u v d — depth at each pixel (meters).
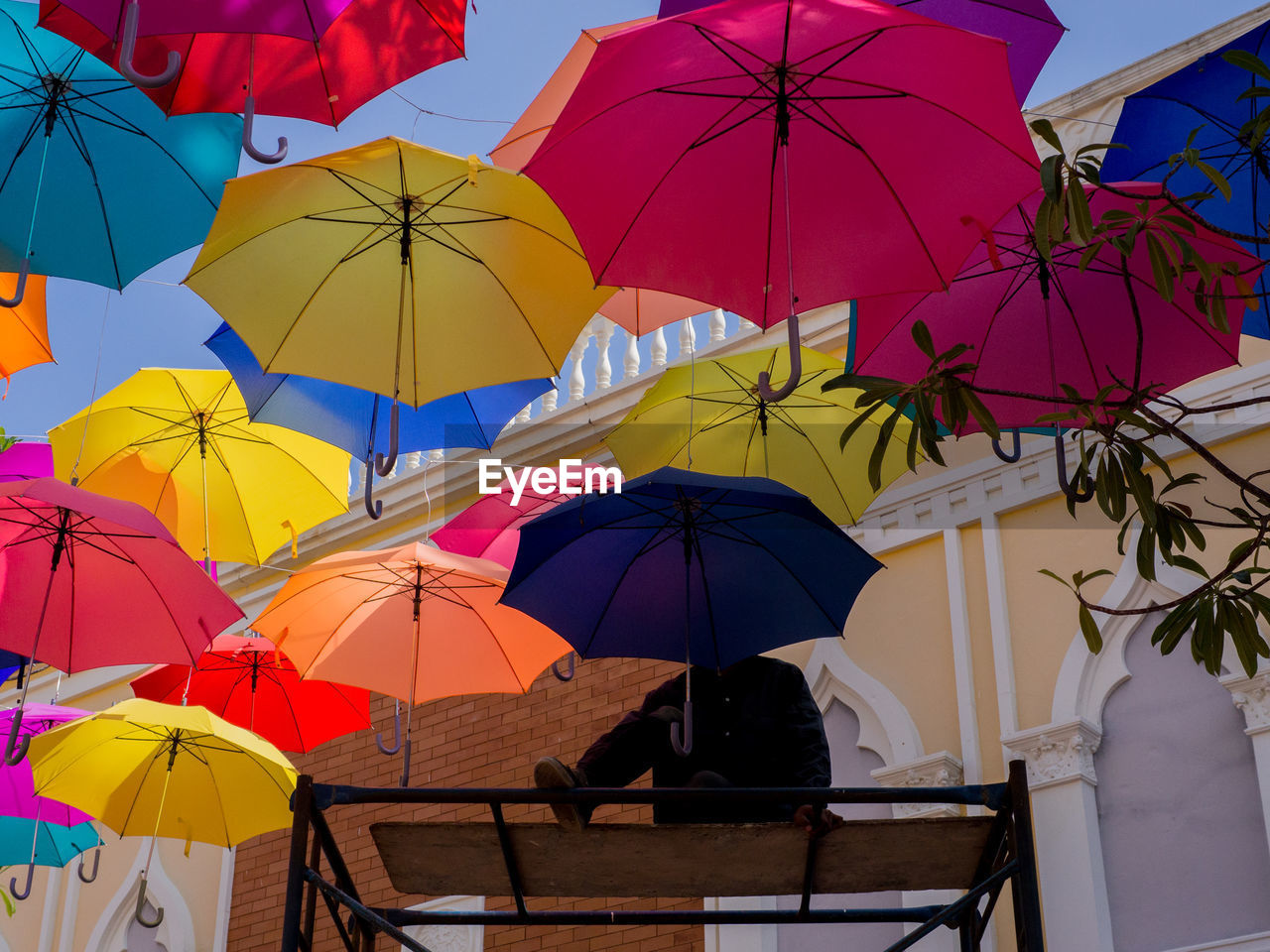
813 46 4.34
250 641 8.28
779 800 4.64
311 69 5.42
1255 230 5.23
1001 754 7.90
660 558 5.45
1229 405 4.56
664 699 5.30
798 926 8.24
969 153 4.60
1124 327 5.63
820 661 8.80
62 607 6.52
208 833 7.85
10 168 6.08
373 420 7.20
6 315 6.72
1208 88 5.59
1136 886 7.21
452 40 5.48
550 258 6.27
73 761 7.69
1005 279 5.64
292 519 8.07
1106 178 5.81
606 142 4.63
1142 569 4.69
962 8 5.73
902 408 4.48
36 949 11.76
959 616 8.37
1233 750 7.22
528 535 5.32
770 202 4.76
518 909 5.07
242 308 6.20
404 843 4.75
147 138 6.18
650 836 4.68
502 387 7.38
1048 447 8.48
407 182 6.06
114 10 4.68
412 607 7.34
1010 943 7.39
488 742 10.02
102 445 7.88
